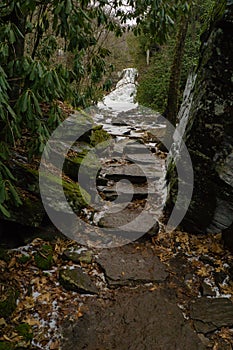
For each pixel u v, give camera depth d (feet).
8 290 7.69
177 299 8.51
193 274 9.45
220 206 10.11
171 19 9.20
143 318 7.80
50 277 8.73
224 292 8.77
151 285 8.93
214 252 10.25
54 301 8.02
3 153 6.97
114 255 10.02
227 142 9.51
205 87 9.83
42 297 8.03
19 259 8.84
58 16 7.48
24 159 10.75
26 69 6.54
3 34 6.45
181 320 7.81
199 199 10.62
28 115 6.53
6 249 9.04
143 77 32.86
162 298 8.49
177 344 7.15
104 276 9.11
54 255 9.53
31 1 6.72
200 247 10.54
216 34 9.33
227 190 9.66
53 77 6.68
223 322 7.77
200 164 10.33
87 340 7.11
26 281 8.35
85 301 8.18
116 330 7.44
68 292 8.39
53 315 7.62
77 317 7.68
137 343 7.13
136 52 36.37
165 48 29.96
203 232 10.94
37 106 6.47
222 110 9.52
